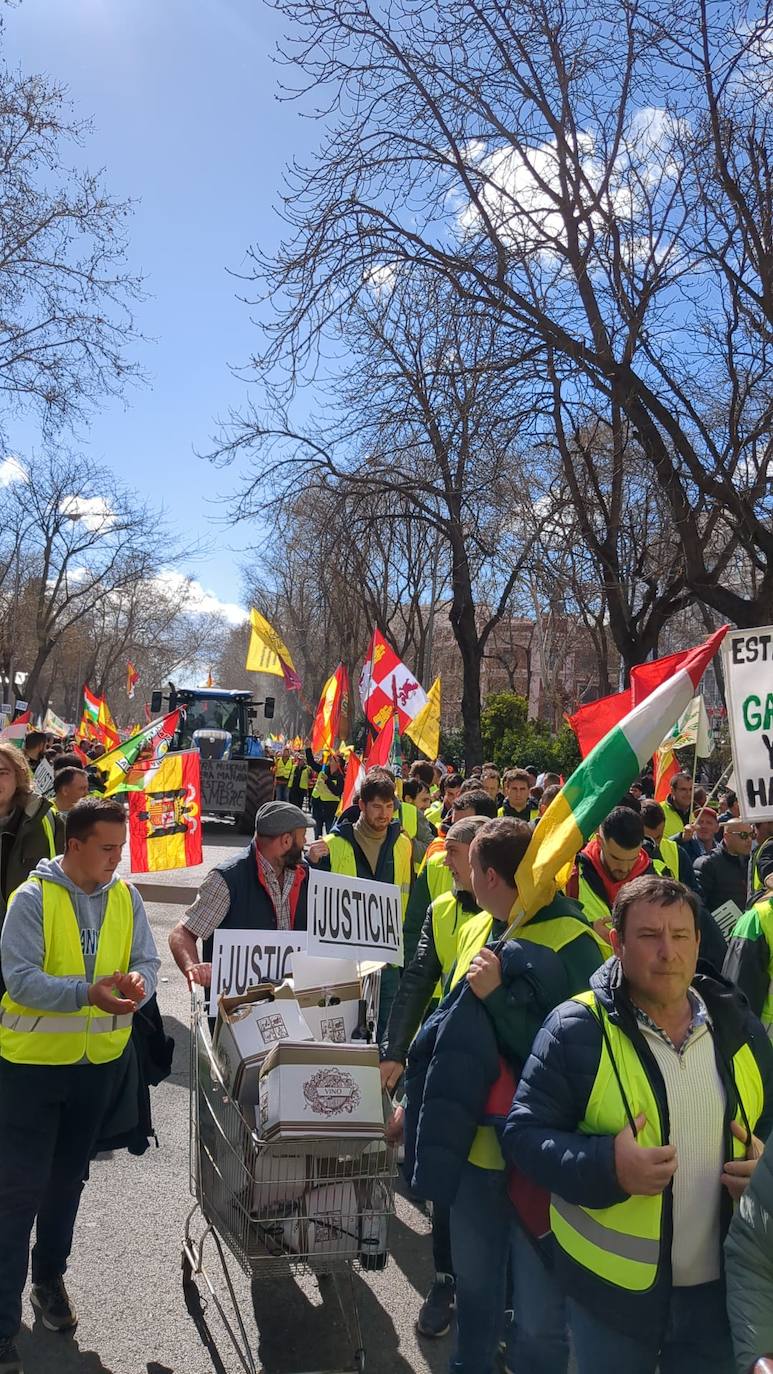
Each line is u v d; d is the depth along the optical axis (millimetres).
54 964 4027
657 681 6250
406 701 12727
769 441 11133
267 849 4840
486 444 12555
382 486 15625
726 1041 2691
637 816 4984
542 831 3326
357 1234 3648
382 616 34875
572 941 3371
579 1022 2699
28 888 4082
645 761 3252
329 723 13812
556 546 12586
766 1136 2699
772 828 6762
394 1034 4367
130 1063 4277
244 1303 4332
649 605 13461
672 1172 2455
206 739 26891
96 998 3799
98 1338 4027
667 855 7152
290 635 50188
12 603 45938
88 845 4105
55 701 91812
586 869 5133
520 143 11398
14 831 5070
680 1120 2604
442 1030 3350
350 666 39156
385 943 4539
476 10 11031
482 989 3285
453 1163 3230
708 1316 2629
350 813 6941
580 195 11305
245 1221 3605
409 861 6543
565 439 12609
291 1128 3475
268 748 40688
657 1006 2668
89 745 20312
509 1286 3932
